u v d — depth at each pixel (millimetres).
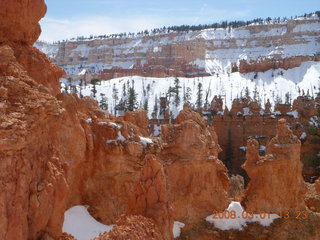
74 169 20141
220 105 116750
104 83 180375
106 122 22984
